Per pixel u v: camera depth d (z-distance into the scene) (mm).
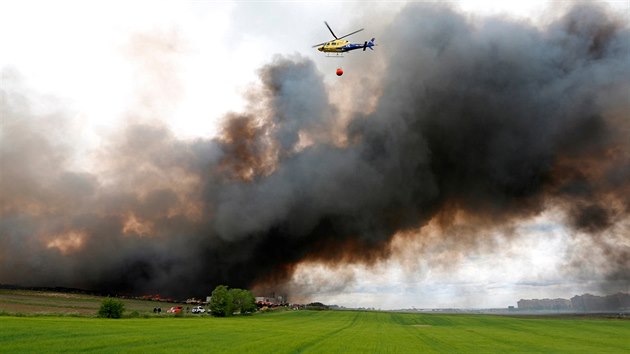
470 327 79000
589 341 52969
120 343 33562
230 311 99938
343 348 37219
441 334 60344
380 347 39562
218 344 35812
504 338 55375
